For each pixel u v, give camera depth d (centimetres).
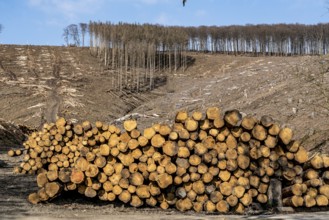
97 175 895
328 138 1650
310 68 2550
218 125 876
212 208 856
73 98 5766
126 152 898
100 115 5162
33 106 5191
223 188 855
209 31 12019
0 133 2709
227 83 5425
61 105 5294
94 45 9788
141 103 6350
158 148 891
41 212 805
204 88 5669
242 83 5003
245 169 872
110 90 6688
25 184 1170
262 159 866
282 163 862
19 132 3125
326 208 856
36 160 1383
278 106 2566
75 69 7981
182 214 833
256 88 4003
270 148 870
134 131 889
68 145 1373
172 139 873
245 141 866
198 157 868
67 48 10106
